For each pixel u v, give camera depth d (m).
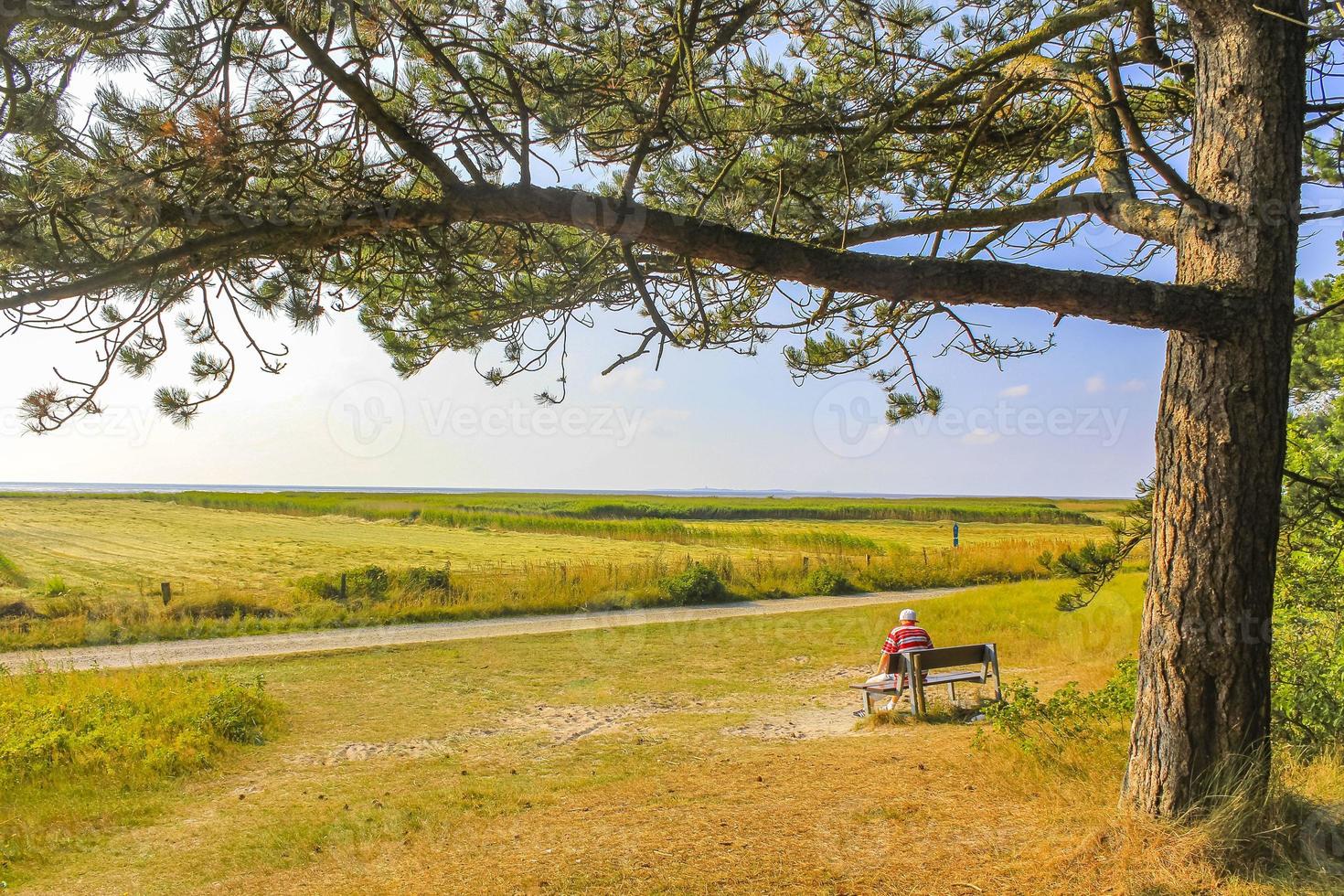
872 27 4.45
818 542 41.34
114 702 9.71
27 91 2.76
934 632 15.93
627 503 98.25
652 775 7.38
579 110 3.98
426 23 3.54
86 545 37.47
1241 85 3.91
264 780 7.99
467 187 3.13
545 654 15.34
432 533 48.94
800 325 5.09
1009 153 5.41
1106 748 5.76
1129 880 3.74
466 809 6.68
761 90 4.33
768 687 12.41
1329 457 5.70
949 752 6.91
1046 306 3.58
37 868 5.75
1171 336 4.08
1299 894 3.50
